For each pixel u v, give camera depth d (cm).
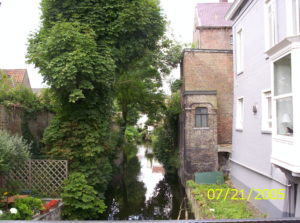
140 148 3834
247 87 1038
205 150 1334
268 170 813
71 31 832
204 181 1222
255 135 937
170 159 1692
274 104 631
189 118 1352
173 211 1166
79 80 852
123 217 1110
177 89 1609
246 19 1049
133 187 1627
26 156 754
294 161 529
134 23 996
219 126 1428
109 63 904
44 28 969
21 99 1075
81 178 825
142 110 1975
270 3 840
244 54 1079
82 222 108
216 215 791
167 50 1650
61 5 991
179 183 1602
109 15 995
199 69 1445
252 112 971
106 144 996
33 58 851
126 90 1766
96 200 844
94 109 951
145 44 1118
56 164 871
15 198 666
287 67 579
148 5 1092
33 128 1164
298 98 524
